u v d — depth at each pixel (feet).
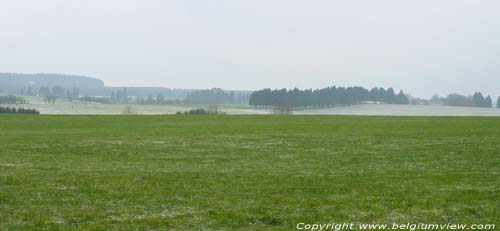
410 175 93.81
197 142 155.22
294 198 72.23
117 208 66.08
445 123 213.46
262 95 614.34
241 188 80.02
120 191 77.10
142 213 63.52
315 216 61.77
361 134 172.55
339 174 96.02
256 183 84.79
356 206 67.15
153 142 154.81
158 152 135.13
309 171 100.48
